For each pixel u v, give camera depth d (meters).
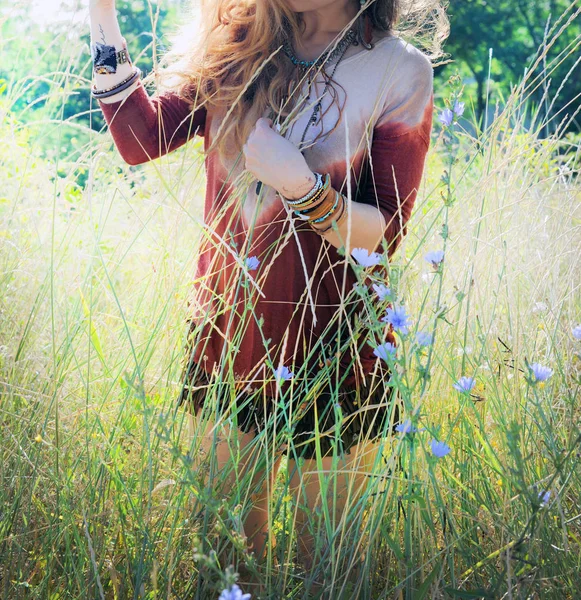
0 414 1.86
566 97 14.19
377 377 1.80
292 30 1.75
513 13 17.66
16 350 1.99
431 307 1.83
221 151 1.78
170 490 1.71
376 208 1.69
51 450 1.79
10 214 2.27
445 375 1.89
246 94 1.77
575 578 1.51
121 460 1.85
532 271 2.17
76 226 2.23
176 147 1.91
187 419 1.96
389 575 1.64
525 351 1.92
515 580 1.43
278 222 1.72
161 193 2.20
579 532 1.62
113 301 2.31
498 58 17.70
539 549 1.54
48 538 1.64
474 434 1.84
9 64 2.55
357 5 1.75
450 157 1.66
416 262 2.04
